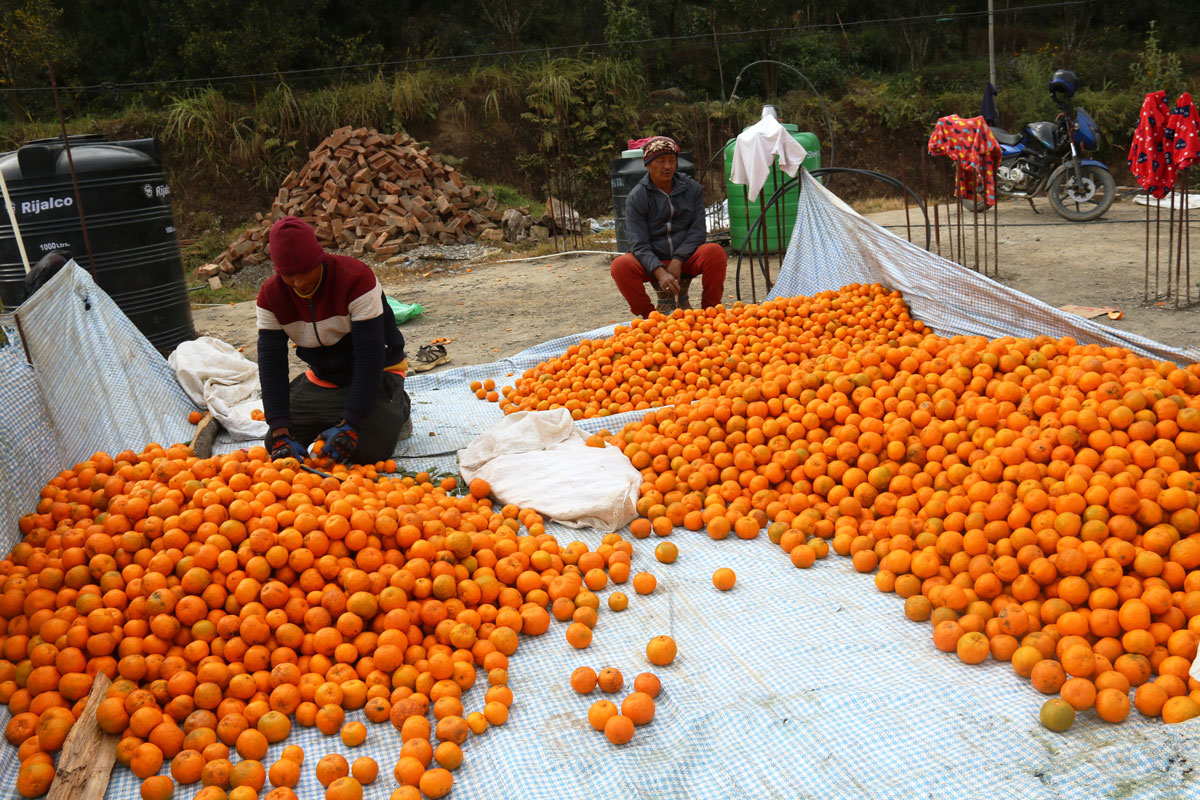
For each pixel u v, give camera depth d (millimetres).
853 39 25234
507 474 4223
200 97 17656
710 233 13750
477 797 2350
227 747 2592
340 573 3080
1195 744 2129
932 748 2328
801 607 3152
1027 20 28312
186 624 2846
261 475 3436
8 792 2441
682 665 2881
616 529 3893
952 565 3074
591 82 19531
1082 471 3064
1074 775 2127
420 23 22828
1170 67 22734
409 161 15320
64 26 18891
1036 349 4102
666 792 2314
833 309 6270
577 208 19156
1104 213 12922
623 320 8711
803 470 3871
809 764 2338
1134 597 2688
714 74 23562
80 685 2686
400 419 4715
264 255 14148
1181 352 4578
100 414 4699
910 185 20812
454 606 3053
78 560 3010
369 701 2693
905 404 3828
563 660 2975
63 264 5363
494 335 8523
